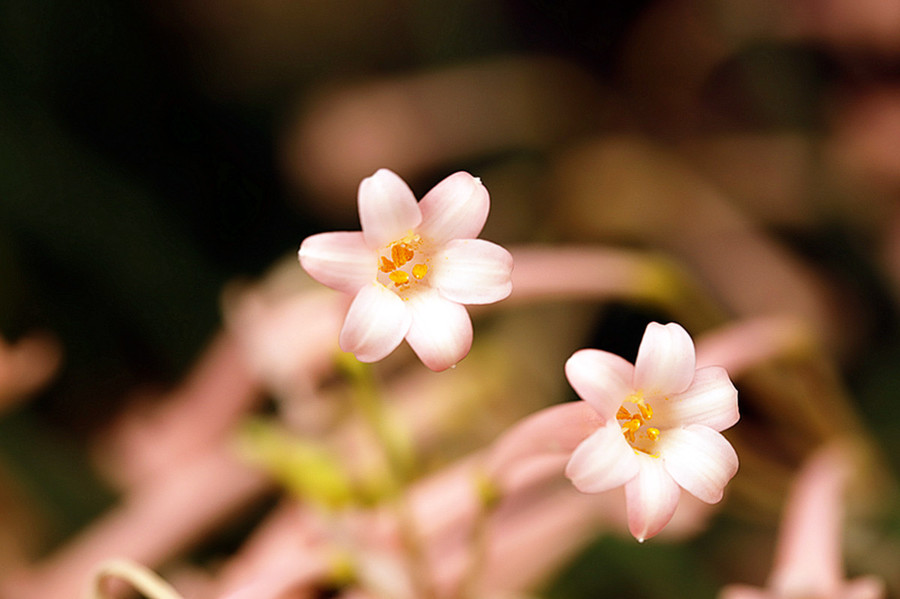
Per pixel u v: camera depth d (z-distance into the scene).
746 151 0.55
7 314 0.50
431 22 0.58
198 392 0.42
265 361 0.35
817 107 0.55
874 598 0.31
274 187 0.56
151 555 0.38
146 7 0.55
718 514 0.42
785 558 0.32
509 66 0.57
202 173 0.56
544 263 0.37
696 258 0.53
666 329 0.28
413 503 0.33
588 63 0.58
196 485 0.39
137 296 0.52
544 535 0.36
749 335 0.35
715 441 0.27
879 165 0.53
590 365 0.27
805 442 0.38
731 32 0.56
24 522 0.42
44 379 0.39
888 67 0.54
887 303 0.51
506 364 0.45
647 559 0.39
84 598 0.30
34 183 0.51
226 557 0.42
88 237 0.52
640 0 0.58
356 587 0.32
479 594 0.34
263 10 0.57
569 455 0.29
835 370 0.49
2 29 0.53
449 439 0.43
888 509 0.38
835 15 0.53
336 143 0.55
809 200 0.54
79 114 0.55
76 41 0.54
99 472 0.44
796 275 0.51
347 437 0.35
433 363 0.27
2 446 0.43
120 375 0.51
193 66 0.57
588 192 0.55
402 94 0.56
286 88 0.58
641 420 0.28
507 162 0.57
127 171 0.55
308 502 0.33
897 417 0.47
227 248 0.55
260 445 0.33
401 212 0.27
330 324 0.34
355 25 0.58
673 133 0.57
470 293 0.27
